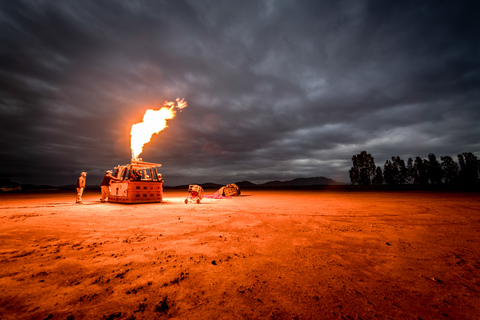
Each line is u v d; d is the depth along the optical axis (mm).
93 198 16422
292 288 2205
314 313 1766
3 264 2684
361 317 1708
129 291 2102
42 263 2766
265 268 2727
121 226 5219
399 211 8219
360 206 10039
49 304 1828
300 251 3414
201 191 12484
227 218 6570
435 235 4492
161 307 1833
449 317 1709
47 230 4645
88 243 3738
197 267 2738
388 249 3533
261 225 5496
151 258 3041
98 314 1709
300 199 15266
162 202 12406
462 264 2885
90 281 2295
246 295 2061
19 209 8227
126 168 12602
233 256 3164
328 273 2584
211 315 1726
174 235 4391
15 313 1671
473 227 5305
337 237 4305
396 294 2092
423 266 2816
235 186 21188
